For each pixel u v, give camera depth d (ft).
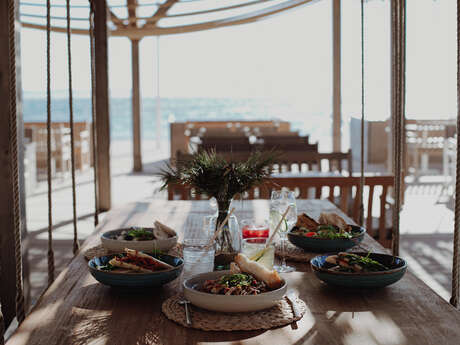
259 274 4.52
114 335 3.94
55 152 28.99
